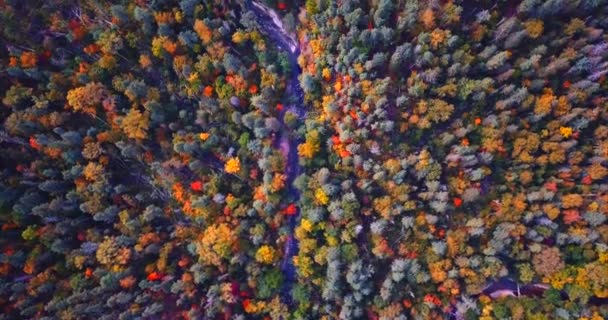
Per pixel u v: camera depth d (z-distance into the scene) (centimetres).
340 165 6862
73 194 6688
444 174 6781
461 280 6569
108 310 6538
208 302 6612
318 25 6781
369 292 6612
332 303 6862
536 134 6562
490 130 6550
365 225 6869
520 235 6500
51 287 6556
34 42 6850
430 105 6562
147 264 6775
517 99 6494
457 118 6744
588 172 6512
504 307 6341
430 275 6562
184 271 6831
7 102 6588
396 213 6588
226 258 6775
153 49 6825
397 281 6581
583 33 6462
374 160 6794
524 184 6656
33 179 6794
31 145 6756
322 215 6712
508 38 6425
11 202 6669
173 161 6900
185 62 6919
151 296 6638
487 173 6644
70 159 6725
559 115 6575
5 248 6581
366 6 6794
